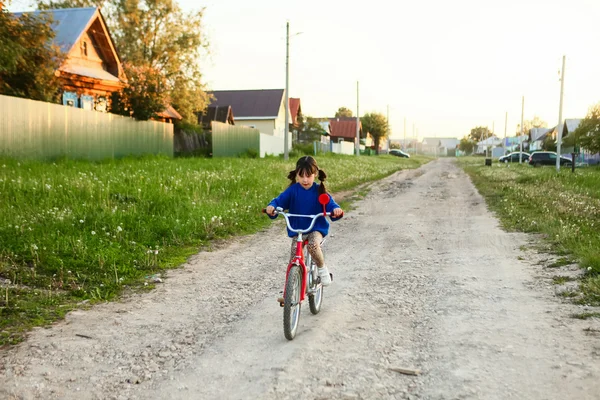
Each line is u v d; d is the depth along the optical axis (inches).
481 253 316.8
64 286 236.1
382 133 3791.8
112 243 296.7
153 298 228.7
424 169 1690.5
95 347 171.0
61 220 323.0
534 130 3587.6
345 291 239.1
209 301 224.7
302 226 187.2
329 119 3735.2
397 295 230.5
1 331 181.0
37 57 835.4
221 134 1266.0
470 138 6628.9
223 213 421.1
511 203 557.3
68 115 745.0
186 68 1524.4
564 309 201.9
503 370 149.5
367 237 384.8
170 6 1472.7
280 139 1728.6
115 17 1477.6
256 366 155.5
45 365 156.0
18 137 649.0
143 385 144.3
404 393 137.3
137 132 946.7
